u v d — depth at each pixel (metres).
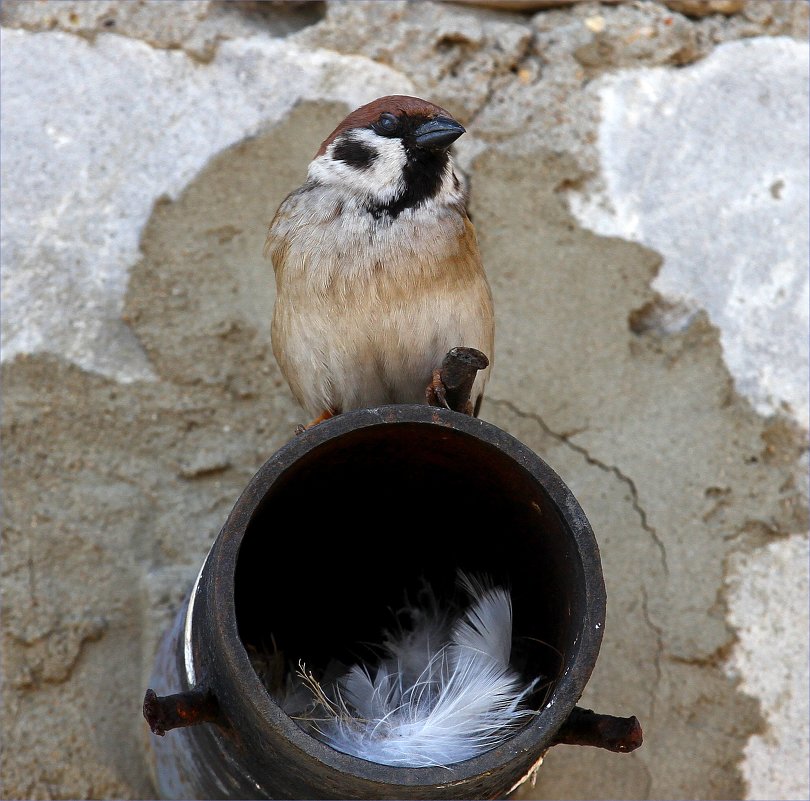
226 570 3.65
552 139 7.01
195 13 6.98
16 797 5.77
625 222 6.93
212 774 4.48
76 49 6.86
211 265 6.71
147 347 6.56
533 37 7.18
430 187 5.33
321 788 3.67
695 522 6.50
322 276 5.20
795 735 6.18
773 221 6.94
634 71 7.14
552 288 6.84
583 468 6.60
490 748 3.57
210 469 6.46
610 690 6.25
